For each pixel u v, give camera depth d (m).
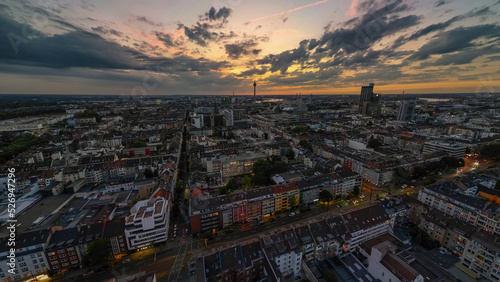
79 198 181.88
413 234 135.12
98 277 108.75
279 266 106.62
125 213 149.38
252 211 148.75
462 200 141.00
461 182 171.12
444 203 149.38
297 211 161.62
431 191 158.88
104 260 111.31
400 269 94.75
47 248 109.44
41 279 108.19
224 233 138.62
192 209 136.62
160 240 128.00
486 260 103.81
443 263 113.50
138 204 143.25
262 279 101.12
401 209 143.75
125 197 174.25
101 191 184.50
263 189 157.50
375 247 106.62
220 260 102.75
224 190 175.12
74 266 114.19
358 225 126.44
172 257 120.25
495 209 127.75
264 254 106.44
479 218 130.12
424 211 141.25
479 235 110.75
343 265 113.38
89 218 140.38
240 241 131.75
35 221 141.62
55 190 182.00
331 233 121.19
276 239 112.00
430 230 132.62
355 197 182.38
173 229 142.38
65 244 112.56
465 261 112.81
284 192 158.00
